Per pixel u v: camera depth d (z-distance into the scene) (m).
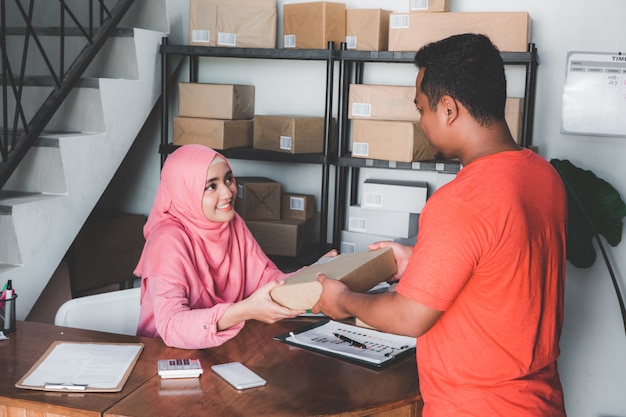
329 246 3.33
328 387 1.66
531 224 1.31
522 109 2.94
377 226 3.02
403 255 1.86
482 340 1.35
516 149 1.37
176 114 3.62
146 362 1.80
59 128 3.10
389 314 1.36
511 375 1.36
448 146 1.41
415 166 2.86
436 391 1.41
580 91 2.99
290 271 3.12
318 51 2.96
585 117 3.00
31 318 3.13
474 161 1.34
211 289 2.16
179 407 1.53
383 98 2.92
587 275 3.10
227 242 2.24
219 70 3.54
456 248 1.27
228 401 1.57
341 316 1.59
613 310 3.08
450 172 2.82
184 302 1.96
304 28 3.02
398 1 3.21
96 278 3.37
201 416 1.49
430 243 1.29
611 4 2.92
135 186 3.77
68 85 2.87
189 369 1.71
